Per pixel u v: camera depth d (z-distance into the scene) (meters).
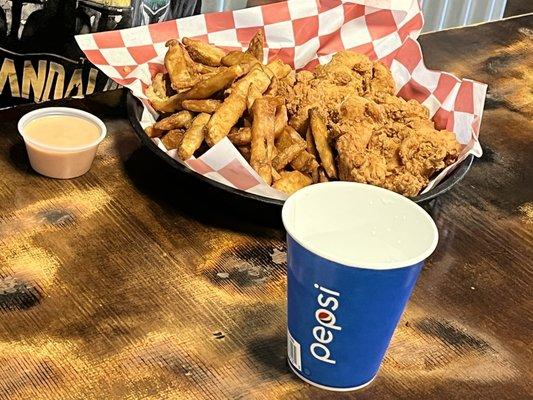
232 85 0.76
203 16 0.88
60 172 0.70
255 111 0.73
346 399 0.53
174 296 0.60
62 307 0.57
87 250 0.63
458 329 0.61
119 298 0.59
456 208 0.75
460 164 0.75
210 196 0.69
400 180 0.71
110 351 0.54
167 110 0.78
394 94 0.85
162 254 0.64
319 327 0.50
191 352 0.55
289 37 0.91
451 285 0.65
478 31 1.13
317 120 0.75
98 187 0.71
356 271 0.47
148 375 0.52
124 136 0.78
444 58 1.04
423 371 0.56
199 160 0.67
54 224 0.65
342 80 0.82
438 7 1.91
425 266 0.67
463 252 0.69
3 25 0.96
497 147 0.87
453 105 0.83
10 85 1.01
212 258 0.64
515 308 0.64
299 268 0.49
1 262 0.60
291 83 0.82
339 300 0.48
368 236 0.53
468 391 0.55
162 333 0.56
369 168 0.71
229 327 0.58
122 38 0.83
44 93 1.03
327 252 0.49
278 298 0.61
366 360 0.52
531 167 0.84
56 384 0.51
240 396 0.52
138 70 0.81
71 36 0.99
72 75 1.02
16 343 0.53
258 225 0.69
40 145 0.68
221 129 0.71
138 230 0.66
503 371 0.57
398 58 0.90
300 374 0.54
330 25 0.92
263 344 0.56
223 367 0.54
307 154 0.73
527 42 1.12
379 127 0.75
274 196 0.67
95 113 0.80
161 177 0.73
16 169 0.71
